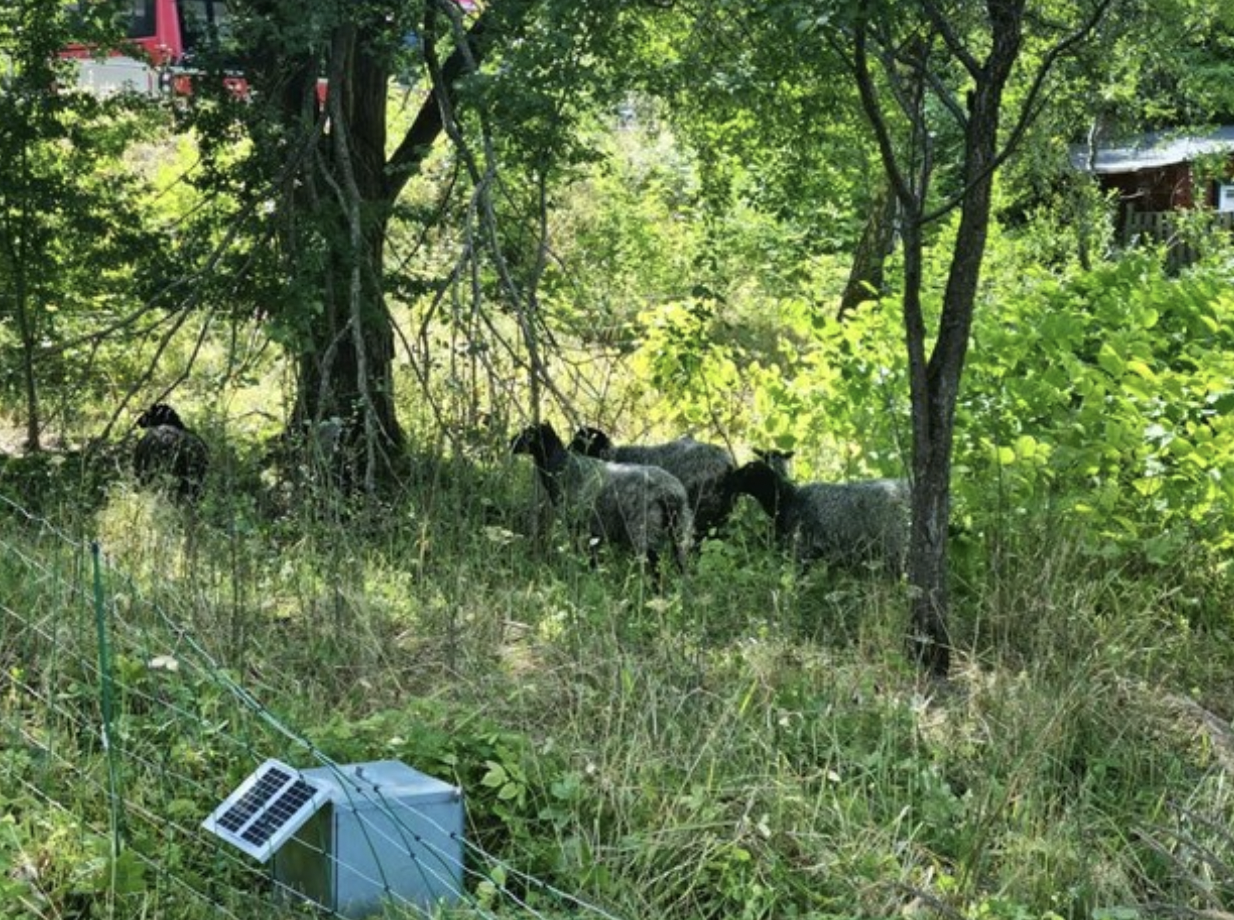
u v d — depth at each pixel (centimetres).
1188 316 1123
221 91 1139
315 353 1074
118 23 1155
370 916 542
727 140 1173
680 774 653
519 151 1025
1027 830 641
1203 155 2031
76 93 1184
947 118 1392
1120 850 650
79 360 1309
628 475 972
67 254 1212
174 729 657
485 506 1005
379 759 643
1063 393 998
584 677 745
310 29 987
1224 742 734
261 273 1110
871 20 771
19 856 564
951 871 626
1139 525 958
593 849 593
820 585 924
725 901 584
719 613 877
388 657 780
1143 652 837
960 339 817
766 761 664
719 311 1477
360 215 1070
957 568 933
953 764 706
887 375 1066
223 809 563
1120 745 723
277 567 883
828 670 770
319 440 1047
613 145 1745
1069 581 890
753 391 1310
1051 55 781
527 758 646
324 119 1073
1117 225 2381
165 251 1179
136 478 1035
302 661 768
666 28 1105
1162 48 1212
